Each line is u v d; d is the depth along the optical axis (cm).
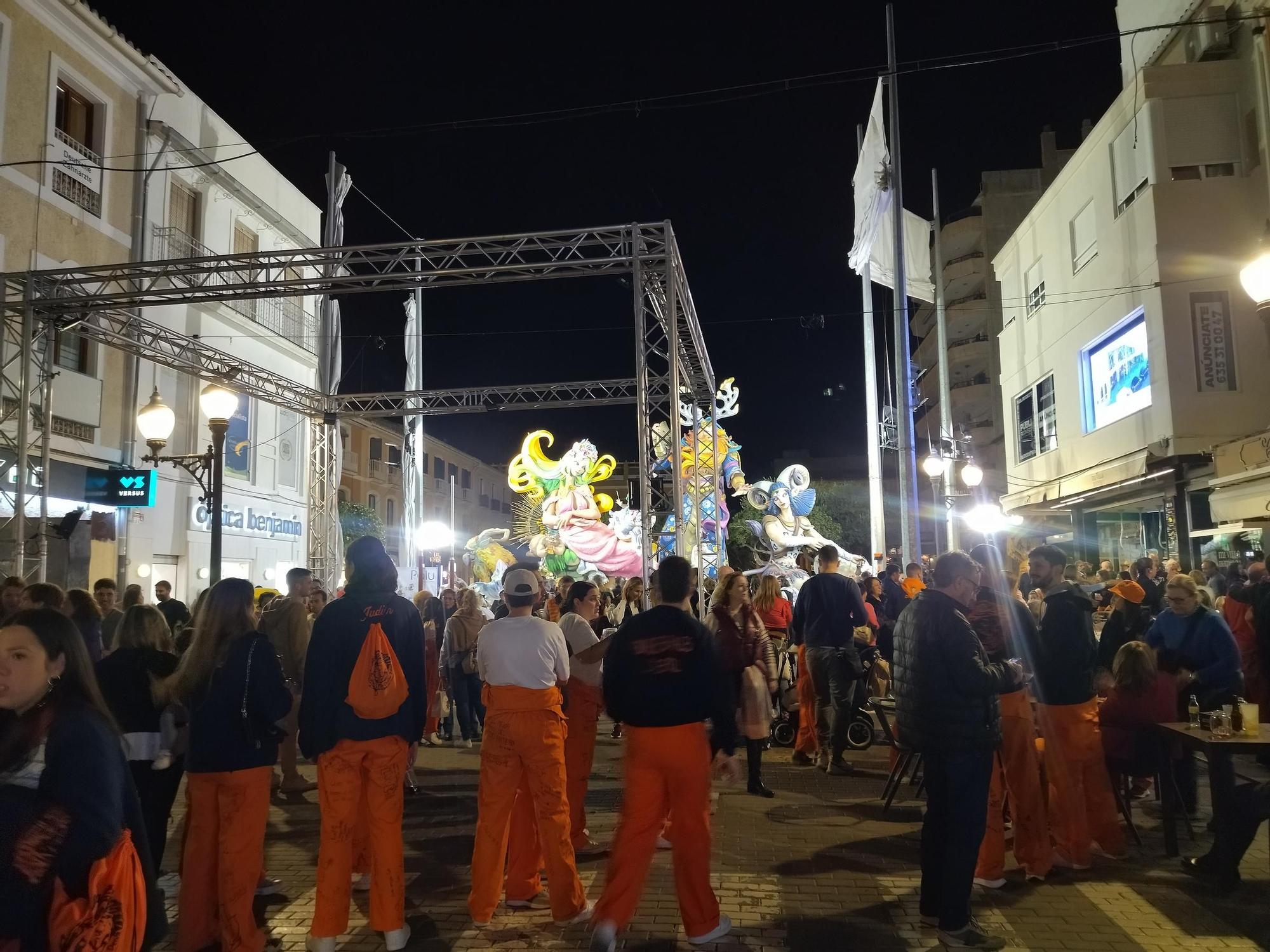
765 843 616
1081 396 1995
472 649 1009
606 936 399
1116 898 510
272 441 2061
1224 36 1681
